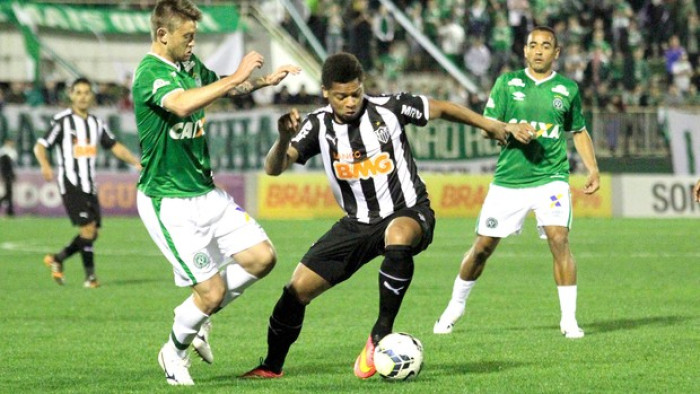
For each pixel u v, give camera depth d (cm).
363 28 7750
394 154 1847
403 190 1855
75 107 3581
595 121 6938
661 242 5088
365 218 1855
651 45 8138
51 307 2961
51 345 2286
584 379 1828
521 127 1900
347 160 1842
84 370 1981
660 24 8138
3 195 6519
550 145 2392
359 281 3588
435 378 1844
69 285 3525
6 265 4153
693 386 1766
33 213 6569
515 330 2458
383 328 1811
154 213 1794
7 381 1870
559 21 8125
